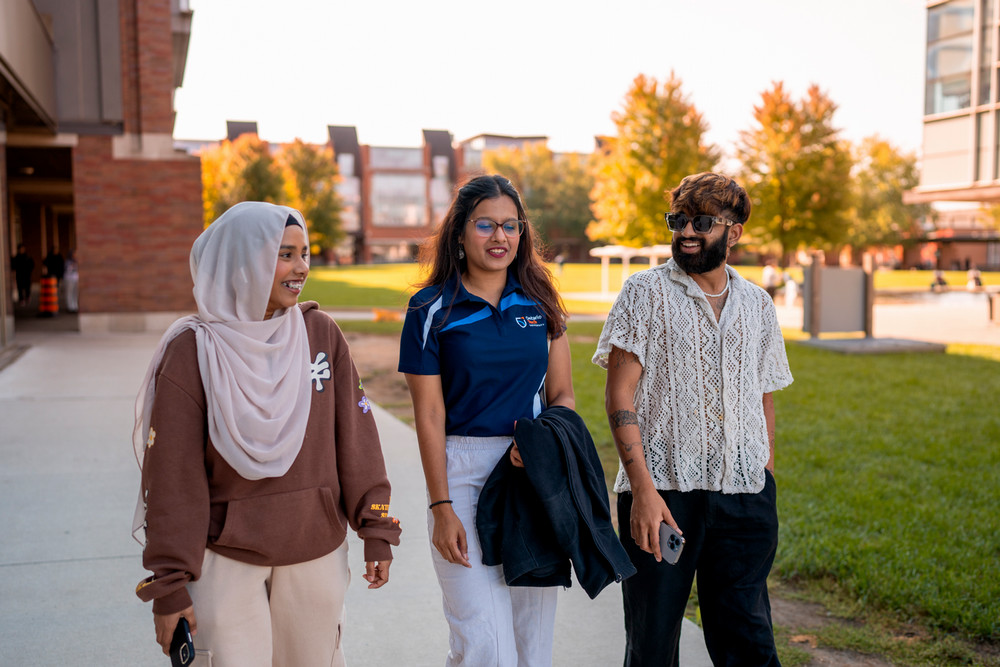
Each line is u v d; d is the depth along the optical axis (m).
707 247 2.23
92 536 4.24
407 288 2.35
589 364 12.26
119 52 15.29
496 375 2.16
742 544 2.28
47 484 5.20
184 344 1.82
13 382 9.32
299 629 1.97
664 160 35.19
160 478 1.76
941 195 24.33
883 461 6.18
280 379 1.85
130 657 2.96
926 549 4.18
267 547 1.84
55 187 22.86
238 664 1.85
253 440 1.80
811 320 14.81
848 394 9.30
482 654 2.05
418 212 86.31
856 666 3.07
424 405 2.15
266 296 1.82
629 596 2.35
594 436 7.12
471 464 2.14
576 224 80.81
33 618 3.27
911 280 46.09
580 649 3.14
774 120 35.53
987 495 5.21
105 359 11.41
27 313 20.30
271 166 50.56
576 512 2.05
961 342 15.19
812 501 5.11
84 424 7.03
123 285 15.62
